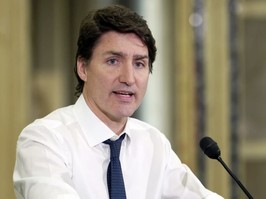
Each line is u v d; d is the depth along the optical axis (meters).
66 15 10.86
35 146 4.59
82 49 4.76
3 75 9.36
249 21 10.34
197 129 10.09
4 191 9.34
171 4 9.99
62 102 10.99
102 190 4.83
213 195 5.17
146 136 5.25
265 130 10.39
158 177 5.15
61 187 4.25
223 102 10.14
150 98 9.94
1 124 9.34
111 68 4.63
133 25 4.57
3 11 9.38
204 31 10.01
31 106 10.80
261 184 10.43
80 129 4.88
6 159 9.35
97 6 10.12
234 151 10.21
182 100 10.05
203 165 10.04
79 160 4.79
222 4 10.05
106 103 4.70
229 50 10.12
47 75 10.94
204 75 10.06
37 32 10.82
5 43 9.38
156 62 9.94
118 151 4.91
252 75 10.37
